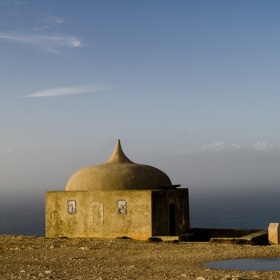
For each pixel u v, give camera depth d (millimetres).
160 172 26047
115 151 26953
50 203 25141
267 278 12102
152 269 13680
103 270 13594
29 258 16219
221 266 14375
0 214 174375
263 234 22031
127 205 23672
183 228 26203
